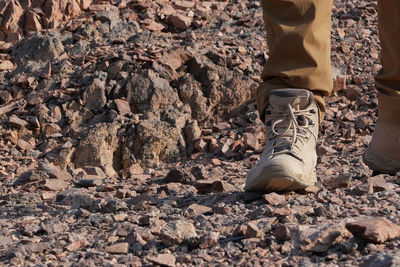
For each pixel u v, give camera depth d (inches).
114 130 207.3
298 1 95.1
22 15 273.9
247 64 234.1
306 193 94.3
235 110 221.6
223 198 96.3
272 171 88.4
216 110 222.2
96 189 127.9
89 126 214.5
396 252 61.5
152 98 220.1
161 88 223.3
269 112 98.4
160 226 78.5
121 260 66.7
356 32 267.4
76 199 108.7
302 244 65.3
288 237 68.6
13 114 224.7
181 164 198.4
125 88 223.8
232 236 73.4
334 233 65.6
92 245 73.6
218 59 234.4
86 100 223.5
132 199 101.0
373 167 115.5
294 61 96.3
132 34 265.7
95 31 265.3
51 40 257.8
